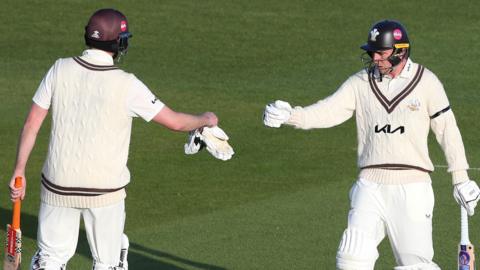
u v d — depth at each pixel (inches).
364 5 2711.6
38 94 1015.6
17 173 1019.3
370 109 1063.6
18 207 1038.4
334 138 1881.2
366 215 1059.9
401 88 1052.5
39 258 1029.8
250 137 1879.9
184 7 2687.0
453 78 2239.2
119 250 1041.5
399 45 1037.8
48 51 2389.3
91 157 1000.9
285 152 1804.9
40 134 1884.8
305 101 2095.2
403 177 1056.2
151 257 1323.8
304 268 1282.0
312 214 1497.3
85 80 1001.5
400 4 2719.0
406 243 1059.9
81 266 1293.1
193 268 1285.7
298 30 2546.8
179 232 1423.5
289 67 2311.8
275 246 1363.2
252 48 2433.6
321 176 1686.8
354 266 1042.7
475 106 2062.0
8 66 2272.4
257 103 2073.1
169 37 2488.9
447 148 1062.4
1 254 1339.8
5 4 2669.8
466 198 1060.5
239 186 1636.3
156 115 1008.2
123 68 2272.4
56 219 1024.2
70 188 1005.2
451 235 1408.7
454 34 2504.9
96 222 1019.9
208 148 1085.1
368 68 1076.5
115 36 1007.6
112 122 1001.5
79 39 2472.9
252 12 2662.4
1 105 2033.7
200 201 1563.7
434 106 1051.9
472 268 1095.6
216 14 2642.7
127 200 1565.0
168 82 2193.7
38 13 2620.6
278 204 1545.3
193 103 2065.7
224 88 2165.4
